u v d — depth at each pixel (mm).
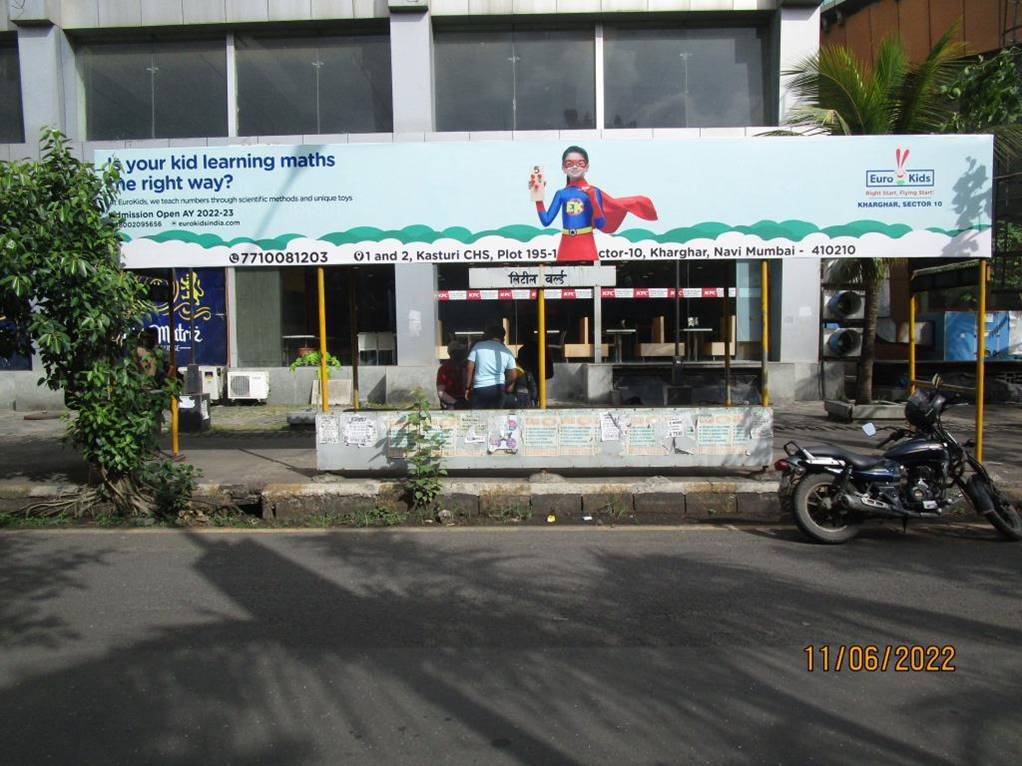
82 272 7059
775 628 4836
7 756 3441
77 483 8469
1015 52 10430
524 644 4621
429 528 7484
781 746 3496
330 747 3510
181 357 16328
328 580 5863
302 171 8188
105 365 7527
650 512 7973
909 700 3914
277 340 16500
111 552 6672
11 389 15758
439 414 8320
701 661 4371
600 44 15719
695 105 15875
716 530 7305
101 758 3430
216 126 16109
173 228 8266
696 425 8367
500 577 5891
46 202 7227
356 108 15930
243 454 10109
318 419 8367
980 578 5777
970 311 15945
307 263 8258
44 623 5012
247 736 3605
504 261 8219
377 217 8188
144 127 16219
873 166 8148
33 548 6809
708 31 15820
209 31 15906
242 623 4992
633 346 15977
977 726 3662
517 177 8133
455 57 15828
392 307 16109
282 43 15945
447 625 4934
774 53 15492
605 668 4289
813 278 15391
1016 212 12000
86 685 4125
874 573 5918
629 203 8141
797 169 8156
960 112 11000
